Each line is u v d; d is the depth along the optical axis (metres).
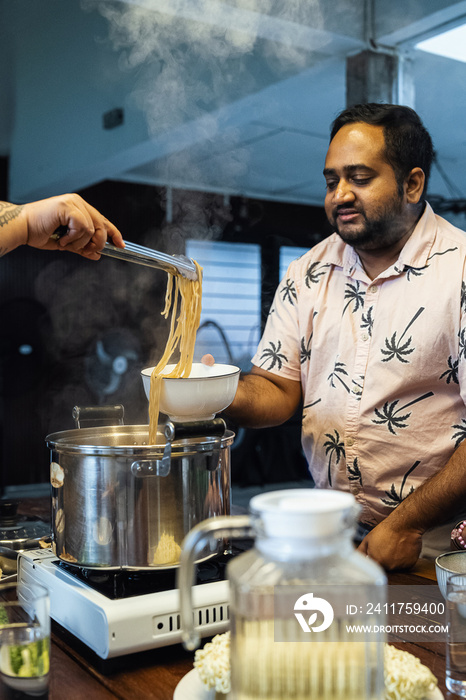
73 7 4.48
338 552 0.64
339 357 1.76
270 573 0.64
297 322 1.88
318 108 5.77
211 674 0.82
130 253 1.35
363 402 1.71
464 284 1.61
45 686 0.85
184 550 0.67
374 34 4.54
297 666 0.66
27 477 7.82
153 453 1.07
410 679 0.77
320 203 9.15
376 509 1.74
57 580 1.14
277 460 7.02
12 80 5.45
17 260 7.81
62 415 7.91
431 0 4.06
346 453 1.74
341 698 0.65
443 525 1.64
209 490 1.13
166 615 1.02
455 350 1.64
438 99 5.55
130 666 1.01
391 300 1.69
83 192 7.97
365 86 4.59
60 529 1.15
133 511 1.08
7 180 7.45
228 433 1.19
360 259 1.76
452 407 1.66
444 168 7.34
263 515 0.62
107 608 0.99
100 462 1.08
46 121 6.28
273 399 1.85
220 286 8.61
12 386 7.70
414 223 1.71
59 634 1.15
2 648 0.83
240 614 0.67
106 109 5.95
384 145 1.59
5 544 1.38
